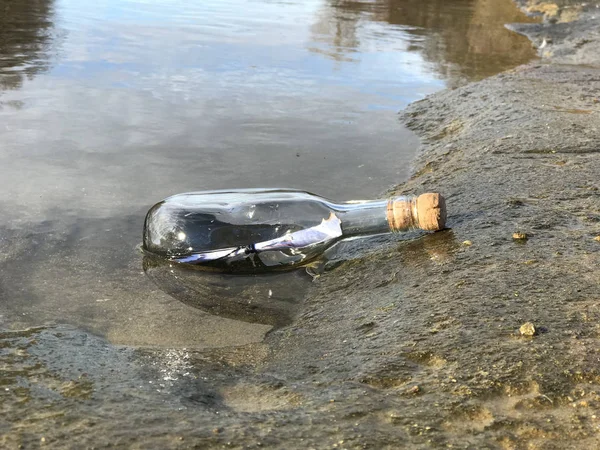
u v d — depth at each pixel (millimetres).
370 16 1939
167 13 1781
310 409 413
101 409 415
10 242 641
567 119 940
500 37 1750
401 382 433
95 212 703
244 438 386
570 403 406
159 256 625
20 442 384
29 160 814
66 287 581
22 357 475
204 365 478
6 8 1687
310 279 603
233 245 603
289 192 639
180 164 832
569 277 526
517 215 641
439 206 596
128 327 533
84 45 1373
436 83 1282
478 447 379
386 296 541
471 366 437
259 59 1355
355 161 884
